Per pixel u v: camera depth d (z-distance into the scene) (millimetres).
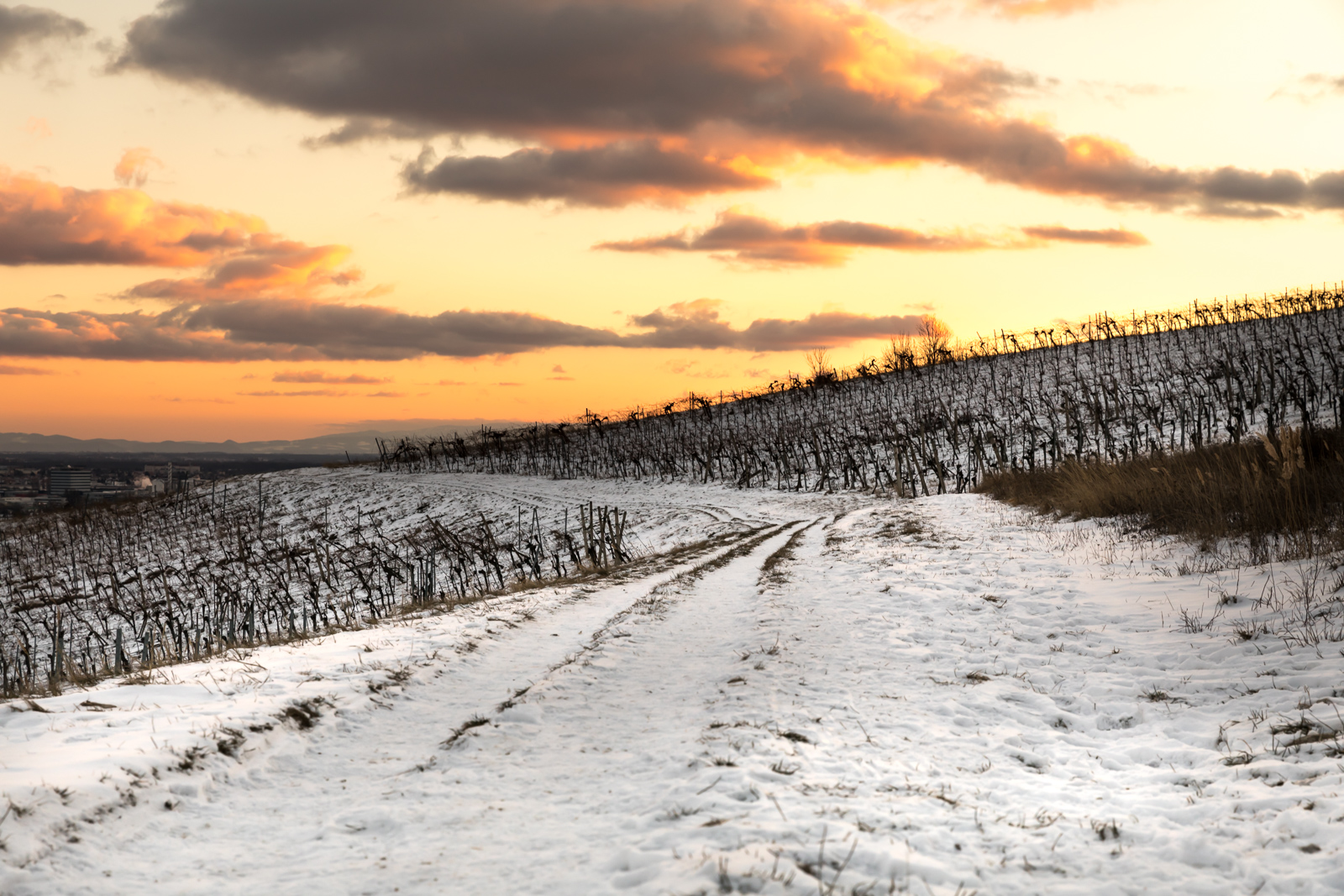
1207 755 6043
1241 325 67000
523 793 5898
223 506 76562
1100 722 7160
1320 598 9047
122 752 5977
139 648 30547
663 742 6840
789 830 4621
